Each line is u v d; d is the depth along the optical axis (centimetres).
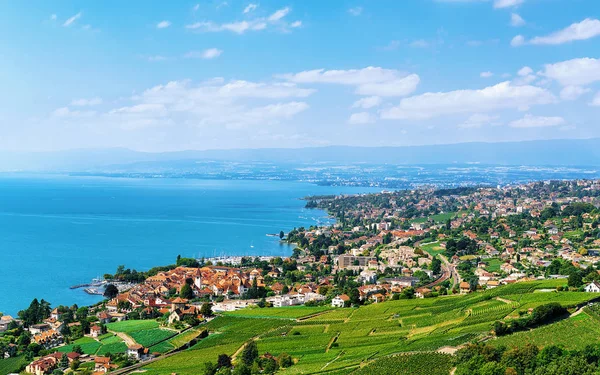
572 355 19825
